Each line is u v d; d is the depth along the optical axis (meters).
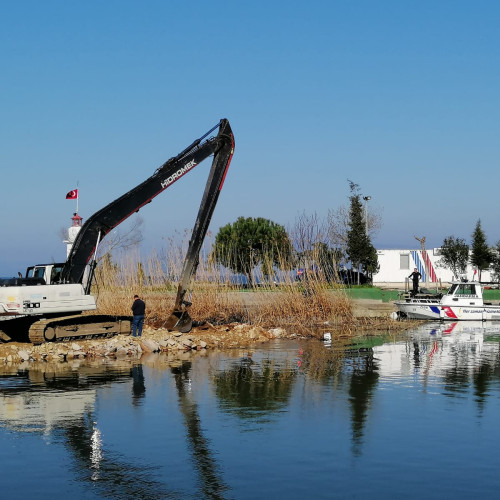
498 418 13.70
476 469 10.56
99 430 12.91
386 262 73.38
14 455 11.41
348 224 66.38
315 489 9.73
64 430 12.93
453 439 12.21
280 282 34.47
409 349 24.92
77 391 16.59
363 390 16.62
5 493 9.66
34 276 26.44
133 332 26.62
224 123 28.38
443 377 18.48
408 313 39.28
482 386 17.11
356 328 33.06
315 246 35.22
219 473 10.45
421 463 10.87
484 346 25.81
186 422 13.47
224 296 33.31
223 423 13.38
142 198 27.12
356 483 9.97
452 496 9.45
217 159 28.33
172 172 27.59
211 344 26.84
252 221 64.06
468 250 72.62
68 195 31.56
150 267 33.16
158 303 32.28
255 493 9.59
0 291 24.42
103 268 33.38
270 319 33.06
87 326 25.75
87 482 10.08
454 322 37.62
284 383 17.62
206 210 28.16
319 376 18.73
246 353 24.17
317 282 34.53
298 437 12.38
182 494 9.58
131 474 10.41
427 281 72.75
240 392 16.39
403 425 13.18
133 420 13.64
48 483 10.05
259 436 12.45
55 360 22.48
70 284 25.47
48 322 24.41
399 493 9.55
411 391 16.45
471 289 38.75
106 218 26.66
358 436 12.41
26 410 14.52
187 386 17.22
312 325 32.88
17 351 22.88
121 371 19.84
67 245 31.05
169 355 23.84
